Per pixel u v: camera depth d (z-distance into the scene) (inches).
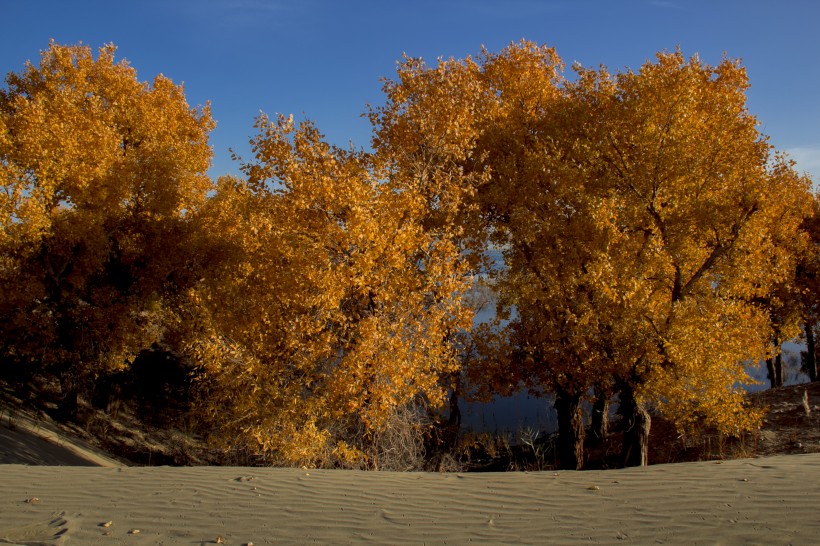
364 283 428.8
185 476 280.2
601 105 593.3
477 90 591.2
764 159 517.7
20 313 610.2
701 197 498.3
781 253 588.1
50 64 772.0
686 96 497.7
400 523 207.5
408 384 441.7
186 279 754.2
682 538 176.4
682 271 524.7
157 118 807.7
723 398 458.6
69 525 199.8
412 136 562.3
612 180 532.1
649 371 474.6
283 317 459.8
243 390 446.9
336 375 421.1
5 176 553.0
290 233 443.2
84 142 637.3
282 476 285.0
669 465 293.4
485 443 697.6
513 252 621.0
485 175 548.7
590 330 496.7
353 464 448.1
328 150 483.5
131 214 729.6
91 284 729.0
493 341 592.4
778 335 812.0
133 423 766.5
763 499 210.5
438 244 472.4
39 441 517.7
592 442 727.7
